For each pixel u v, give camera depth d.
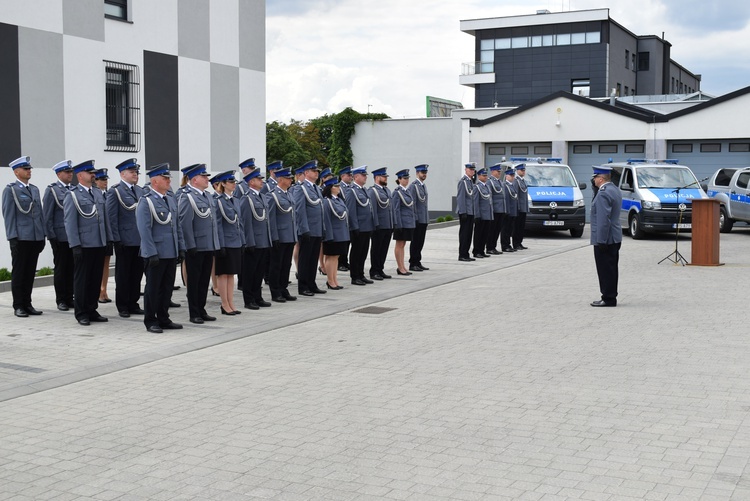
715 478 5.32
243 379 8.16
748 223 26.42
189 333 10.52
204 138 20.28
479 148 35.34
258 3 21.83
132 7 18.34
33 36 16.28
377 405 7.16
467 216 18.61
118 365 8.76
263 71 22.08
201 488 5.30
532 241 24.28
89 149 17.47
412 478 5.42
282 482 5.39
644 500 4.98
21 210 11.60
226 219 11.69
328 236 13.98
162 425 6.67
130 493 5.24
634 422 6.57
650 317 11.27
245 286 12.41
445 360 8.84
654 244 22.45
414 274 16.44
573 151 34.00
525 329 10.56
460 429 6.45
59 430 6.57
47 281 15.00
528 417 6.74
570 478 5.37
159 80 19.05
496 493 5.14
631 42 74.44
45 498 5.18
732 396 7.29
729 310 11.71
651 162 25.62
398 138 43.38
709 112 31.31
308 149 59.75
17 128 16.05
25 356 9.17
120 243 11.75
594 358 8.84
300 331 10.71
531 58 70.38
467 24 72.00
